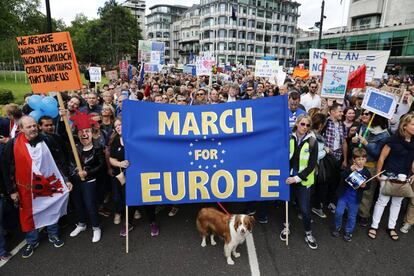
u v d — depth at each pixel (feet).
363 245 13.25
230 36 244.22
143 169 12.46
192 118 12.69
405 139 12.84
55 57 13.16
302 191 12.75
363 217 14.82
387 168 13.30
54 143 12.77
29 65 13.23
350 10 176.96
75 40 212.02
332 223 15.16
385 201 13.50
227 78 59.98
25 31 124.16
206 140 12.61
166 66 124.47
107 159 14.06
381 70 25.39
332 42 168.04
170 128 12.55
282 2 260.62
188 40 299.58
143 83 43.37
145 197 12.58
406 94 21.04
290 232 14.20
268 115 12.66
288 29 271.08
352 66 22.91
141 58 48.19
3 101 52.08
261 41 258.57
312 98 22.16
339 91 19.63
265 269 11.57
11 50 136.56
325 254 12.54
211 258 12.19
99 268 11.52
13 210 13.30
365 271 11.52
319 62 26.58
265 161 12.72
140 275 11.16
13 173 11.80
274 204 17.28
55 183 12.51
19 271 11.32
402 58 131.64
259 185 12.80
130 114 12.26
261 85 31.35
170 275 11.18
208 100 24.66
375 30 142.61
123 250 12.67
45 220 12.42
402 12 148.15
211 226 12.29
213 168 12.74
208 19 253.03
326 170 15.15
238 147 12.69
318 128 14.60
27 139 11.81
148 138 12.40
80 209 13.66
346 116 16.58
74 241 13.30
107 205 16.97
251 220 11.35
